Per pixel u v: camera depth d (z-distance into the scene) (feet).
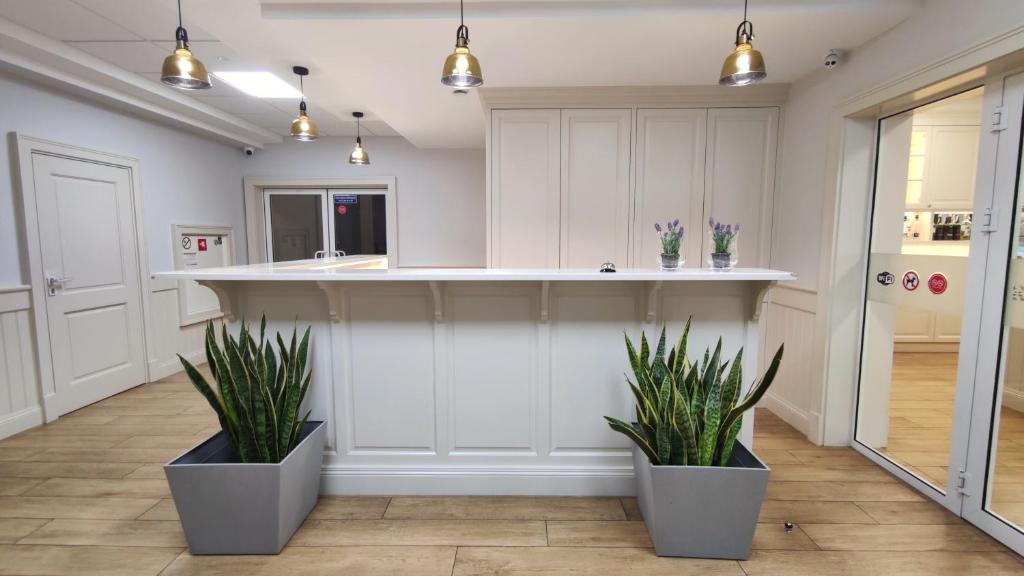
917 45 6.54
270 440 5.60
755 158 10.21
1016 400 5.82
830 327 8.29
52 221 10.00
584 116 10.41
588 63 8.52
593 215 10.62
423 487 6.81
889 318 8.15
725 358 6.60
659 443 5.42
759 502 5.21
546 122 10.45
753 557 5.44
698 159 10.32
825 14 6.58
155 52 9.23
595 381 6.66
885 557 5.45
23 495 6.88
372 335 6.68
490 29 7.08
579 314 6.59
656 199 10.50
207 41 8.79
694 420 5.41
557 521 6.15
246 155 16.89
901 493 6.89
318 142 17.03
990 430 5.84
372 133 16.62
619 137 10.43
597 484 6.74
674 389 5.21
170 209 13.41
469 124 13.19
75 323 10.50
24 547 5.66
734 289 6.50
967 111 13.16
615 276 5.64
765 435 8.98
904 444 8.42
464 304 6.62
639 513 6.32
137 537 5.85
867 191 8.00
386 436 6.81
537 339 6.63
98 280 11.10
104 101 11.01
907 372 12.92
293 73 9.64
